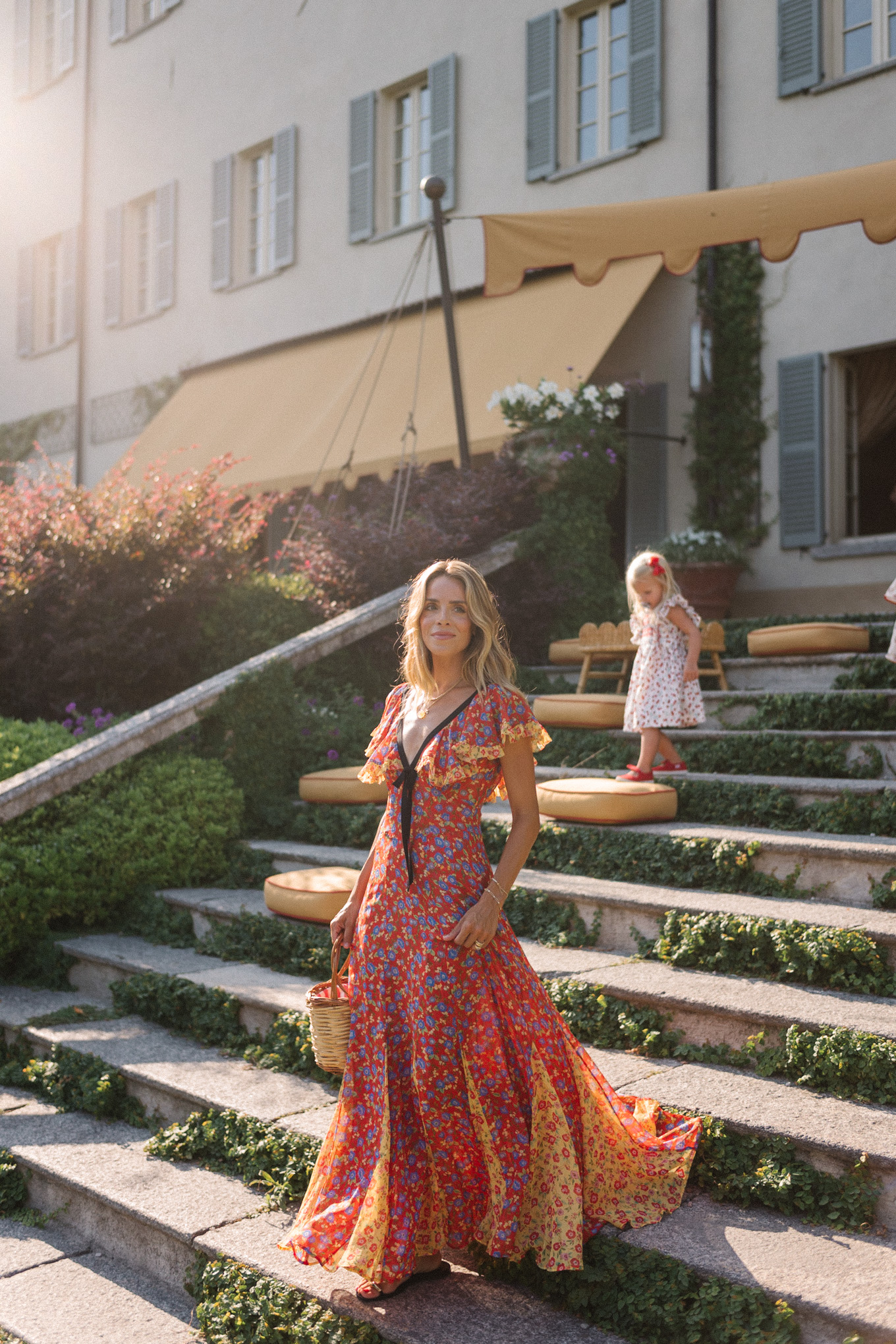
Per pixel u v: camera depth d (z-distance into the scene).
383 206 13.28
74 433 17.23
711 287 10.27
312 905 4.95
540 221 8.21
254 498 8.84
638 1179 3.02
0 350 18.77
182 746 6.71
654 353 10.80
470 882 2.88
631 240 7.89
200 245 15.37
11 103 18.47
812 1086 3.39
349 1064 2.93
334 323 13.66
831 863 4.48
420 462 10.49
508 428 9.88
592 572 8.99
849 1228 2.88
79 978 5.52
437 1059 2.80
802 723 6.26
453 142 12.36
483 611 2.94
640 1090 3.40
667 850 4.89
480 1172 2.88
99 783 6.12
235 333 14.91
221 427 13.41
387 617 7.77
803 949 3.87
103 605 7.71
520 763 2.94
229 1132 3.76
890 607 9.34
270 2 14.43
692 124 10.55
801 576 9.87
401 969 2.90
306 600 8.16
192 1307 3.29
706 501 10.30
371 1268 2.75
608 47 11.41
